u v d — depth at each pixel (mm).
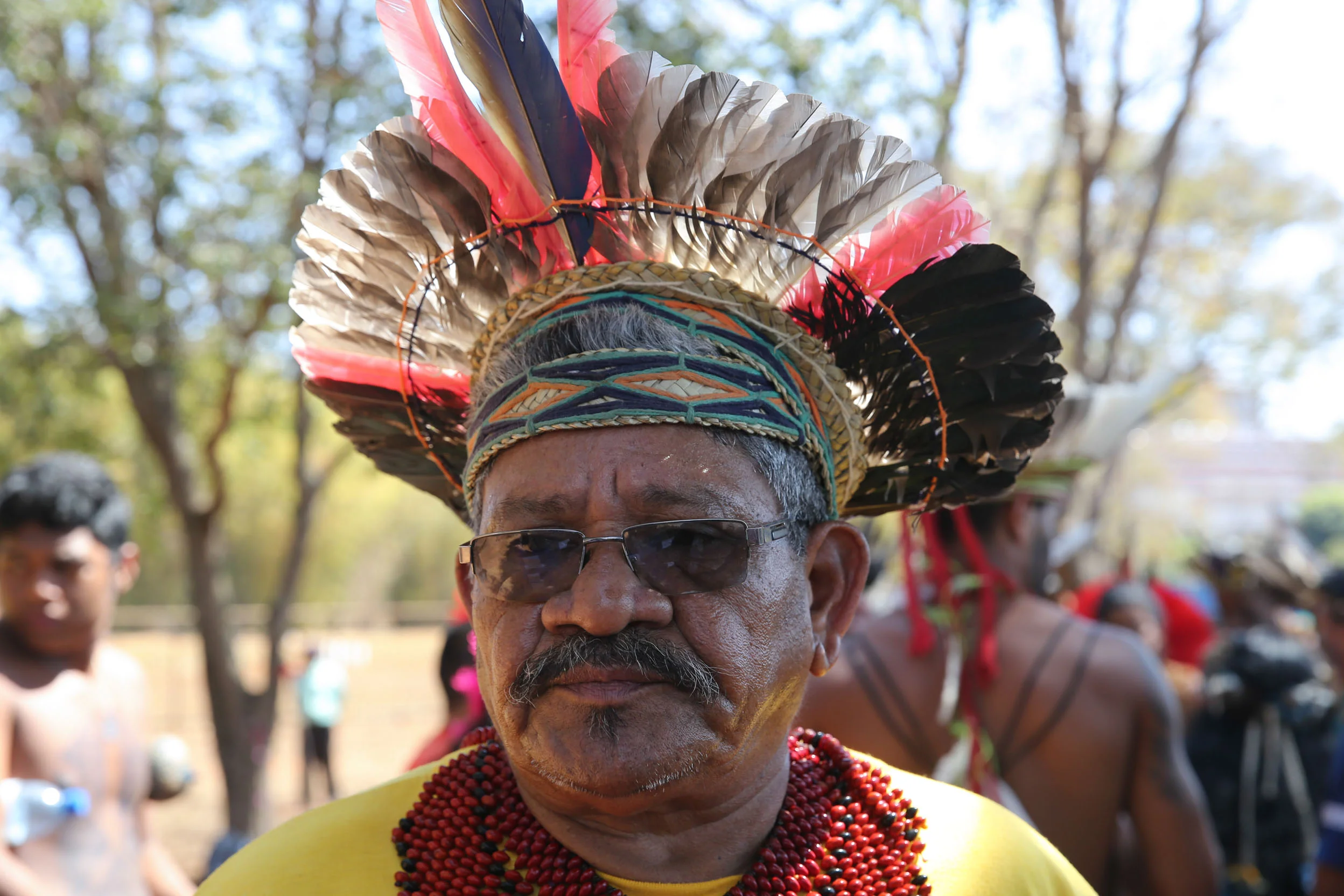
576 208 1340
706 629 1208
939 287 1358
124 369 7199
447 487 1668
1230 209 14477
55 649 2652
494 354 1407
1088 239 8695
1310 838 3477
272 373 7785
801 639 1311
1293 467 42906
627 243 1359
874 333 1405
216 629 7570
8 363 7422
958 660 2246
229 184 6656
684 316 1312
